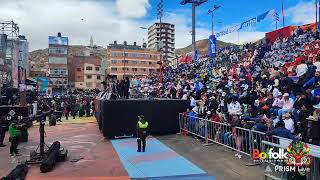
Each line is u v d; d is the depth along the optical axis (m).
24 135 18.84
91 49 176.12
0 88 28.11
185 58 53.72
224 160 12.00
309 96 11.59
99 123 22.50
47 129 25.09
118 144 16.88
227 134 13.39
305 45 24.69
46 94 65.38
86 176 11.11
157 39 159.88
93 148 16.28
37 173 11.63
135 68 130.38
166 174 10.94
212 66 38.19
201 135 15.99
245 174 10.22
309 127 9.73
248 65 27.62
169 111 19.17
